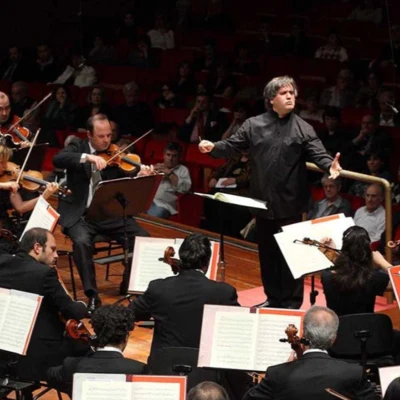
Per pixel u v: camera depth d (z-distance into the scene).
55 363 8.74
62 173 14.95
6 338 8.20
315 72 21.77
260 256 10.62
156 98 20.91
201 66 22.70
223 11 26.97
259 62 22.50
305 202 10.32
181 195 15.98
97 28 26.22
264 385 7.20
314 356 7.20
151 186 11.12
